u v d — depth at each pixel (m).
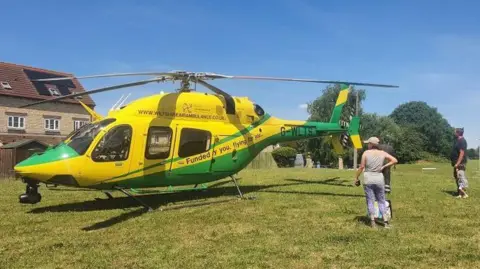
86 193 13.42
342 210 10.08
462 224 8.54
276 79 11.42
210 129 11.76
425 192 13.23
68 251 6.74
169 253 6.59
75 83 44.69
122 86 10.63
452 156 12.41
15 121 38.62
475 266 5.91
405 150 71.25
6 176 23.86
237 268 5.87
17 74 40.47
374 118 67.00
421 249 6.71
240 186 14.95
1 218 9.31
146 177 10.61
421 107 98.62
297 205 10.77
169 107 11.13
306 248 6.82
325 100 55.88
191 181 11.60
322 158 52.69
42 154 9.89
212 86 11.88
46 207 10.77
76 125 43.03
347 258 6.28
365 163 8.37
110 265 6.02
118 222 8.88
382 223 8.66
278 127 13.52
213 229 8.20
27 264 6.09
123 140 10.20
